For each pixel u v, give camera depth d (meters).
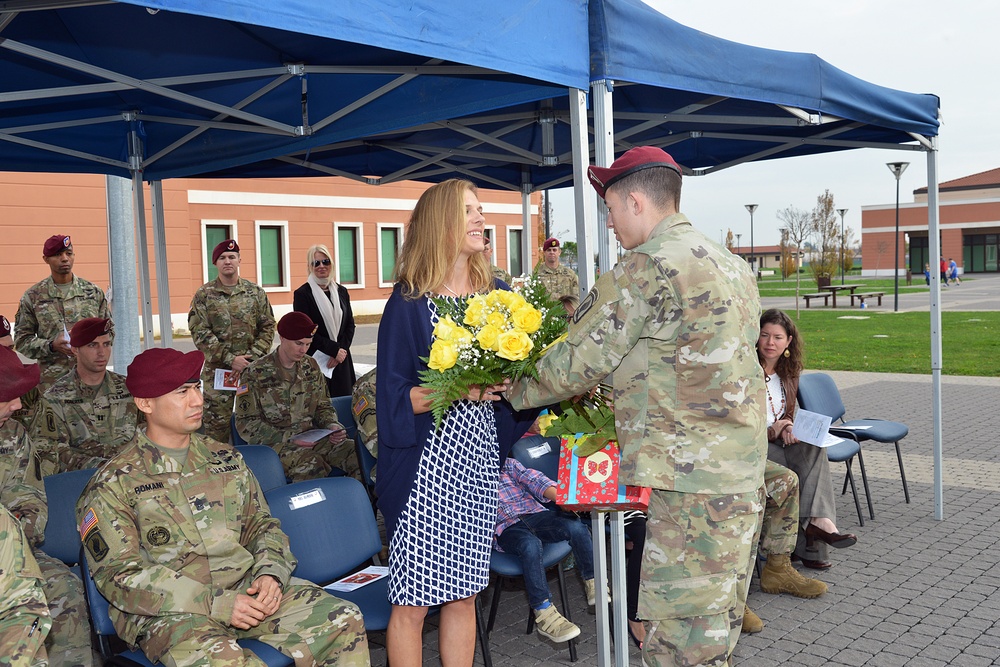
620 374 2.62
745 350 2.52
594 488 2.72
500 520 4.20
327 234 25.31
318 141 5.02
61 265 6.94
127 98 5.11
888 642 4.14
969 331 20.86
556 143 6.63
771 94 4.34
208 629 2.83
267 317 7.38
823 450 5.09
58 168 6.09
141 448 3.09
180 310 21.06
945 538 5.70
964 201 65.25
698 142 6.86
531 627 4.36
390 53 4.07
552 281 9.81
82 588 3.24
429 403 2.76
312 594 3.12
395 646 2.98
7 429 3.35
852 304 31.02
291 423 5.43
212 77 4.14
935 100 5.84
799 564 5.28
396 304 2.88
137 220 6.36
